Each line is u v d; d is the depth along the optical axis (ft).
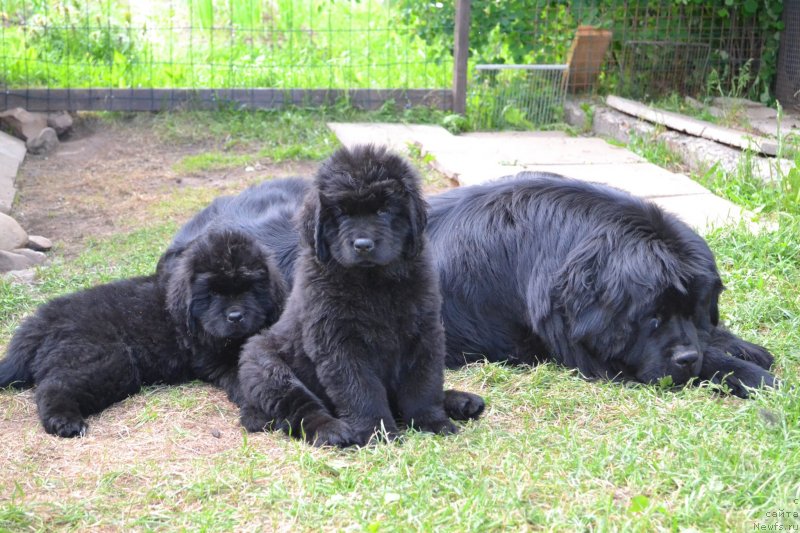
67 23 17.01
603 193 8.55
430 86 16.69
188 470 7.12
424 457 7.08
